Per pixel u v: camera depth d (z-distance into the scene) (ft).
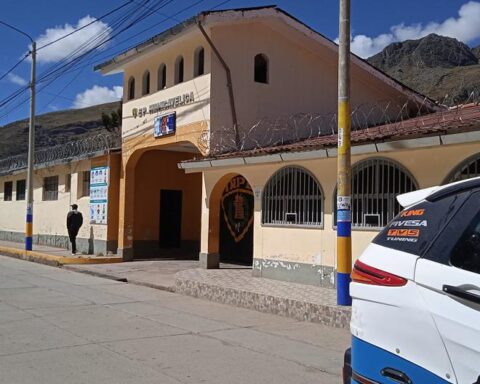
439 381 9.02
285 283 38.04
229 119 49.85
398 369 9.66
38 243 85.87
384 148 30.17
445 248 9.55
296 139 49.88
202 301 36.68
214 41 49.32
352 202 34.35
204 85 49.65
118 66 61.46
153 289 42.39
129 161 61.57
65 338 25.11
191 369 20.43
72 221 67.77
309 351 23.47
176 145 56.29
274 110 52.54
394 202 31.96
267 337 25.99
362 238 33.47
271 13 50.49
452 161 29.14
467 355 8.67
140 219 66.23
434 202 10.31
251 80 51.29
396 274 9.95
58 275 50.83
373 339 10.18
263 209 41.52
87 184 72.38
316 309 29.25
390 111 60.75
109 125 116.16
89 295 38.68
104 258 59.88
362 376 10.36
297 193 38.81
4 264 60.64
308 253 37.60
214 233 48.78
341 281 28.96
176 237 69.10
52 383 18.43
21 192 96.32
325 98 56.24
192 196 70.28
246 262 53.06
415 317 9.46
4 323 28.35
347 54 29.07
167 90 54.85
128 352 22.74
